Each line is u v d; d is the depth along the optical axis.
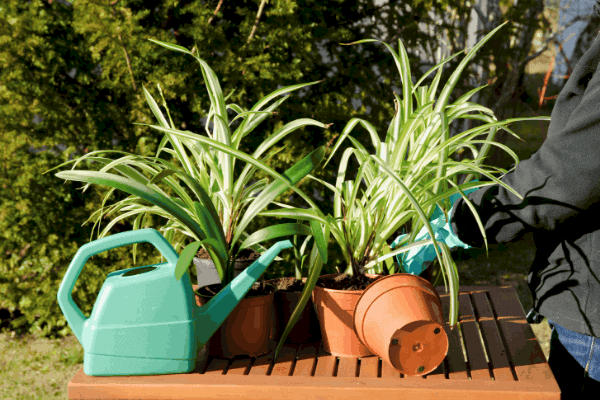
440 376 0.96
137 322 0.94
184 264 0.90
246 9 2.54
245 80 2.53
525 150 4.86
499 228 0.96
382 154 1.19
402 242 1.19
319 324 1.11
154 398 0.92
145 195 1.00
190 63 2.52
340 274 1.15
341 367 1.00
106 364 0.94
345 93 2.78
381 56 2.78
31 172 2.58
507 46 3.54
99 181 0.98
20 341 2.90
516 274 3.79
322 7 2.61
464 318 1.28
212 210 1.04
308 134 2.70
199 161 1.21
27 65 2.56
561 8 4.32
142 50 2.41
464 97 1.20
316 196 2.86
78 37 2.58
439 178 1.06
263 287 1.13
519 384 0.90
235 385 0.91
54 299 2.73
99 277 2.67
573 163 0.85
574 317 0.97
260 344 1.05
